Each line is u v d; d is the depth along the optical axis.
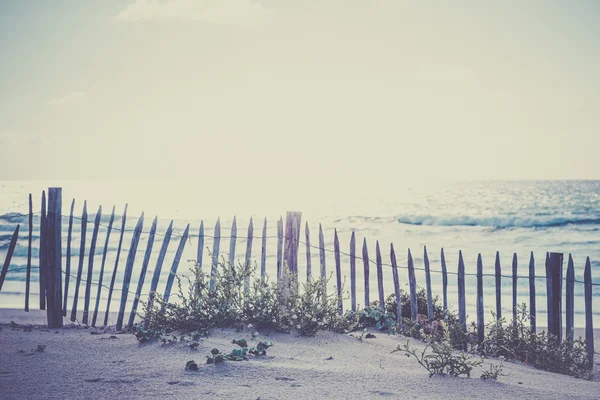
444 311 8.77
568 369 7.69
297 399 4.77
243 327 7.55
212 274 8.19
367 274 9.07
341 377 5.52
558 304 8.33
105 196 84.62
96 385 5.04
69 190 97.56
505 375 6.20
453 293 18.95
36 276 22.25
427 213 56.28
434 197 78.06
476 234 39.78
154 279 8.72
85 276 21.69
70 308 13.94
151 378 5.26
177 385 5.05
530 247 33.62
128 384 5.07
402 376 5.71
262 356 6.21
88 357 6.09
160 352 6.28
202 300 7.75
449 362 5.92
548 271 8.40
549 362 7.85
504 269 25.27
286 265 8.23
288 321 7.61
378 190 92.25
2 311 12.79
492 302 16.55
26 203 71.06
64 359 5.98
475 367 6.77
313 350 6.80
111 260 26.11
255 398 4.75
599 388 6.11
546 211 57.31
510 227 41.81
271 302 7.74
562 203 65.06
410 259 8.84
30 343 6.86
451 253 31.50
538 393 5.38
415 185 103.62
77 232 36.56
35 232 35.72
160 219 49.03
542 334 8.24
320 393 4.98
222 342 6.76
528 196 76.06
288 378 5.38
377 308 9.03
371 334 8.12
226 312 7.59
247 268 8.16
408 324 8.77
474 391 5.30
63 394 4.77
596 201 66.31
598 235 37.59
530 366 7.85
